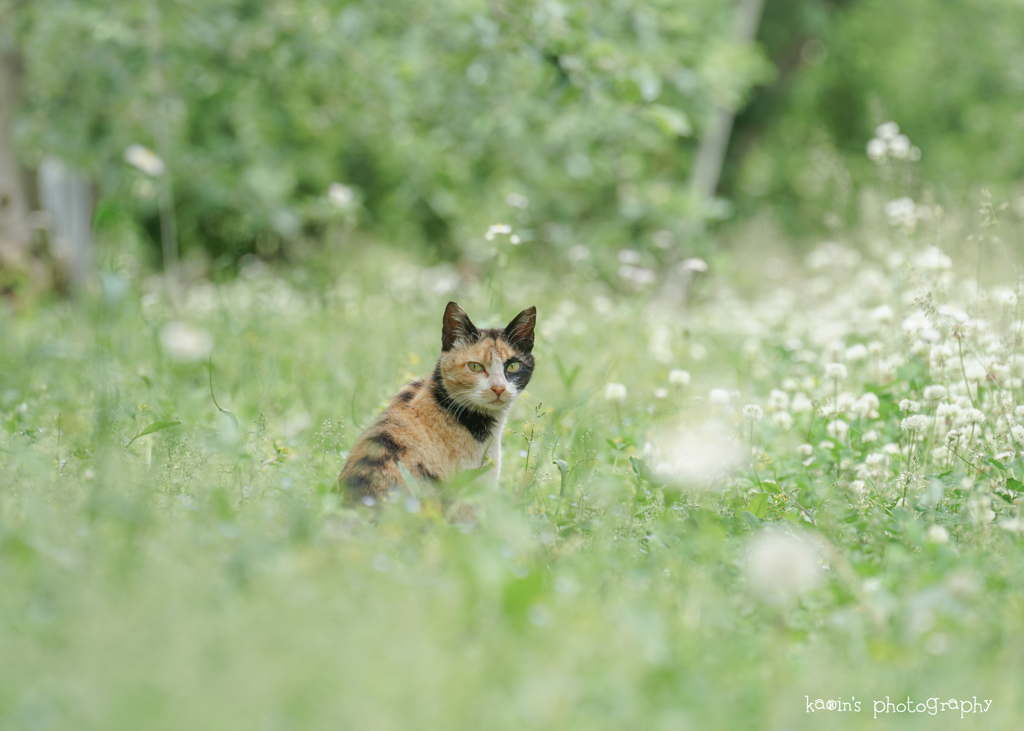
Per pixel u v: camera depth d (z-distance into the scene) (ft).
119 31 66.80
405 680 14.58
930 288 38.88
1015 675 16.60
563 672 15.31
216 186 87.40
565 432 33.22
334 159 98.99
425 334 49.57
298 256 80.43
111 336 42.98
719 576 20.62
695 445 29.58
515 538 21.65
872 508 26.30
